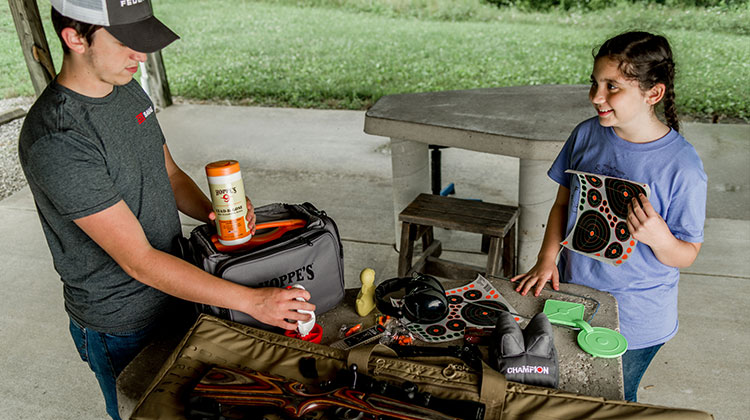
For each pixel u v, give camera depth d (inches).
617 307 57.6
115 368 59.7
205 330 49.8
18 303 118.2
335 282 57.7
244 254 52.2
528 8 319.9
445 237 138.9
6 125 219.8
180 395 43.9
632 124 54.3
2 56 246.8
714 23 277.3
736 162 174.4
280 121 229.8
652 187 55.2
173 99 261.0
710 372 93.2
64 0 43.6
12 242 141.6
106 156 50.0
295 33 324.8
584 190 57.1
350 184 169.8
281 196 163.5
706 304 109.9
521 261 108.0
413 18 339.0
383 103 117.9
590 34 298.4
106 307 55.6
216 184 50.5
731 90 225.3
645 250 57.9
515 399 42.1
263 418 39.9
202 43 315.6
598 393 46.7
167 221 58.0
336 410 40.3
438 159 138.2
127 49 46.9
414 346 49.4
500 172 174.7
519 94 120.4
